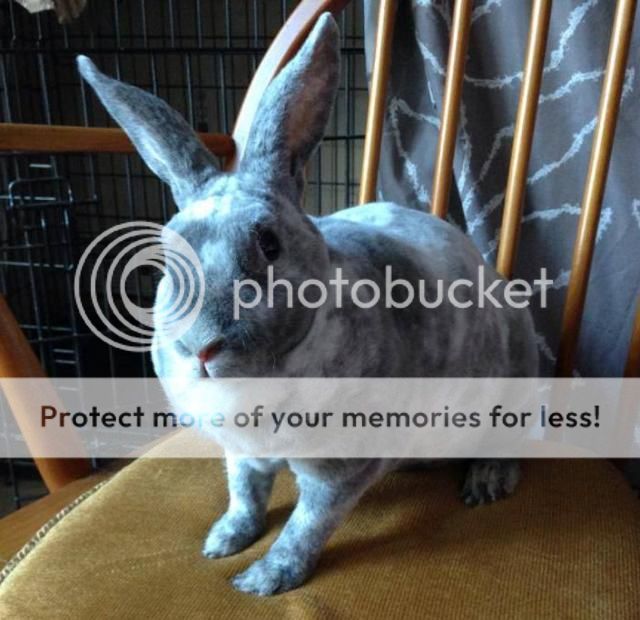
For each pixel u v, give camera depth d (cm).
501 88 77
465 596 47
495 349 58
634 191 73
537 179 78
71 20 92
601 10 71
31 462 115
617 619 45
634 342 62
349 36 114
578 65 73
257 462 49
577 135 75
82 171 128
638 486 79
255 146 45
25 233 105
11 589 47
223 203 41
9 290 115
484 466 60
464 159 79
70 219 103
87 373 115
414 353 50
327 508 49
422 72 79
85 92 112
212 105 132
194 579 49
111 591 47
